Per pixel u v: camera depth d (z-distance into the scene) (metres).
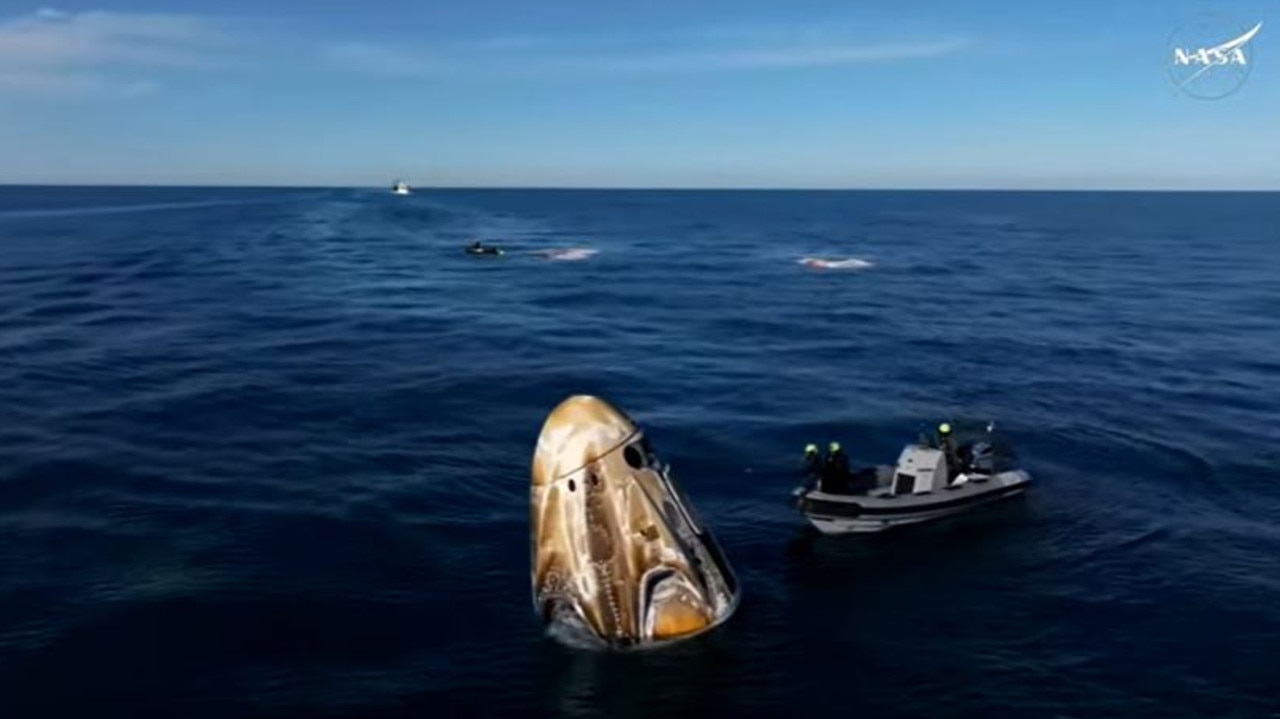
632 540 19.00
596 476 18.72
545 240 134.50
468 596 22.47
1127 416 39.09
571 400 19.16
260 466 31.66
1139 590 23.42
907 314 66.62
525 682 18.84
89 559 24.20
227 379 44.00
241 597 22.23
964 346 54.44
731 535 26.83
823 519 26.47
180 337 54.41
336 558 24.48
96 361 47.34
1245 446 34.91
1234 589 23.41
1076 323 62.47
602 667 19.16
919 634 21.23
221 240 121.38
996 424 37.81
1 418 36.91
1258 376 46.56
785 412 39.72
